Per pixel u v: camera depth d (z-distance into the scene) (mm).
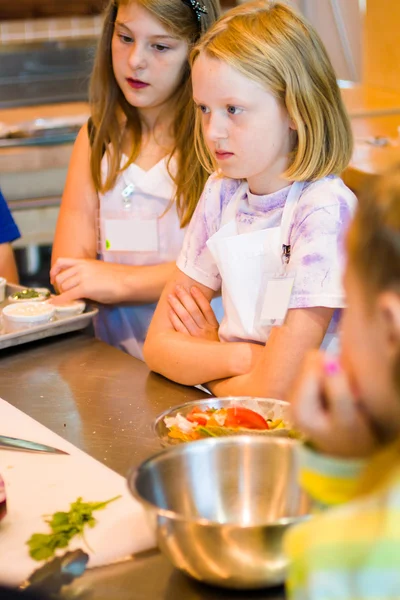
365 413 804
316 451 843
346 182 2623
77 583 1051
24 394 1660
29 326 1904
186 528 954
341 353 818
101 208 2346
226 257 1679
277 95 1559
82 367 1789
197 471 1109
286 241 1648
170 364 1709
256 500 1112
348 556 710
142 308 2307
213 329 1820
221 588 1022
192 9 2084
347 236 767
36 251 3729
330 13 4461
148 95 2152
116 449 1417
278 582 996
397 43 3801
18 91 4141
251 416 1365
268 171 1656
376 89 4023
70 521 1169
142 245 2316
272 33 1551
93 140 2326
